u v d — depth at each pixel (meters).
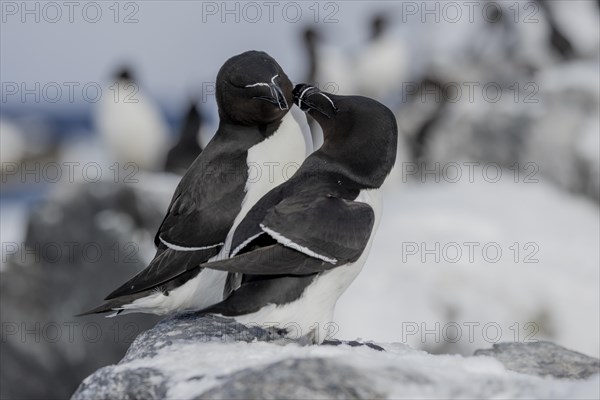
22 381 15.20
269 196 5.89
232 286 6.25
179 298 6.45
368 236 5.74
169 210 6.70
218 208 6.55
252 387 4.55
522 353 5.93
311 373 4.64
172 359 5.33
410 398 4.54
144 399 4.93
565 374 5.65
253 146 6.78
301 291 5.59
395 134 6.12
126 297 6.23
